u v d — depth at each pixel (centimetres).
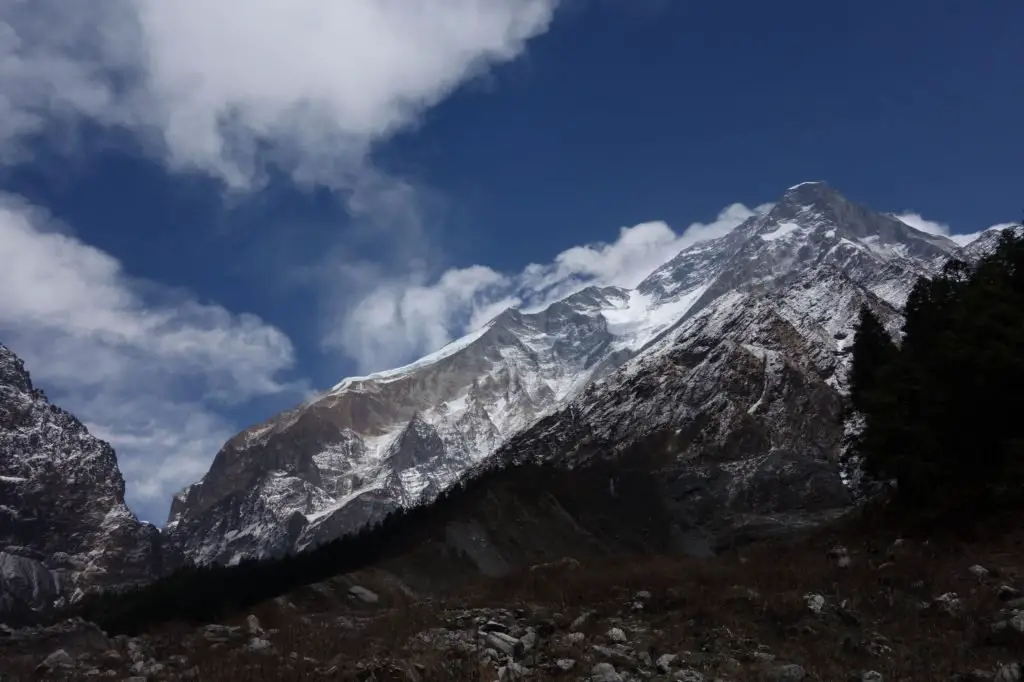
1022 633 2119
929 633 2273
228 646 2461
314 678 1939
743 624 2453
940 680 1909
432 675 1919
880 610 2519
